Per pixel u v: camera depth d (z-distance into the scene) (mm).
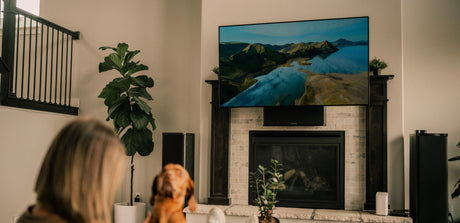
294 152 4875
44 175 822
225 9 5148
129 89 5133
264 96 4719
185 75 5598
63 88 5977
